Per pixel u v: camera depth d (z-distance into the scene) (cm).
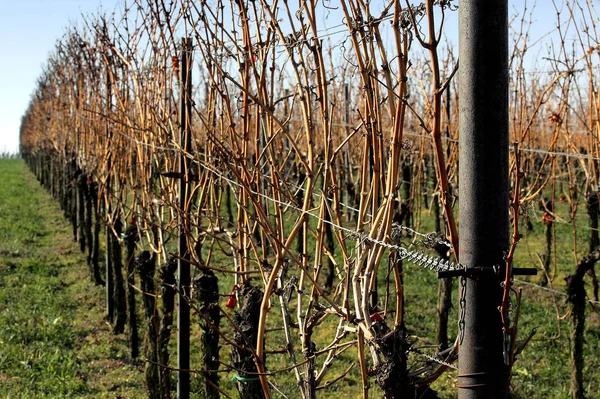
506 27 211
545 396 714
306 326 340
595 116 650
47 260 1455
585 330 898
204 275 490
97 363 830
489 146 212
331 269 1003
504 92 212
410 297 1055
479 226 215
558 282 1173
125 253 827
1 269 1326
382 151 299
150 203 599
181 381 498
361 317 291
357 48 269
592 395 718
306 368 334
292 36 304
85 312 1057
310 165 311
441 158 233
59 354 845
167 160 557
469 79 212
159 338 589
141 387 752
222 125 420
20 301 1092
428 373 395
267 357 802
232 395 701
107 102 766
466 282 220
